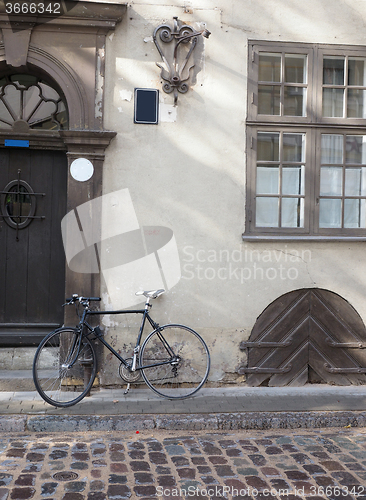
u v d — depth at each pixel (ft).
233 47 16.37
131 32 15.88
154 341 15.93
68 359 14.74
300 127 16.83
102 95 15.69
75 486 9.83
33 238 16.47
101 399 14.75
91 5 15.21
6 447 11.69
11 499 9.25
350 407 14.42
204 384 16.28
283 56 16.67
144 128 16.03
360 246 16.88
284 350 16.58
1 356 16.16
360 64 17.19
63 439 12.32
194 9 16.16
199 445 12.10
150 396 15.16
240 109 16.46
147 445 12.04
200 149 16.30
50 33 15.42
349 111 17.21
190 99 16.21
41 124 16.28
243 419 13.39
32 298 16.48
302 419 13.55
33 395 14.94
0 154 16.24
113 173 15.90
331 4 16.76
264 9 16.49
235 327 16.42
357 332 16.84
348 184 17.30
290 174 16.97
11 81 16.16
